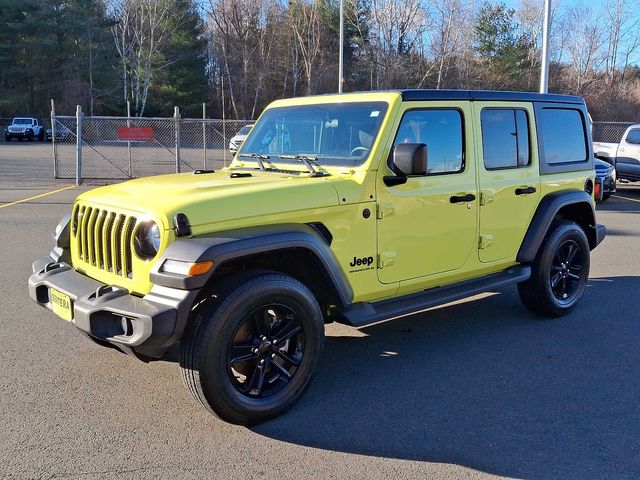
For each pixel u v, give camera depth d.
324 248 4.14
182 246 3.62
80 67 56.22
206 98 61.16
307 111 5.07
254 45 60.56
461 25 51.91
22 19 54.53
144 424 3.99
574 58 57.16
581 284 6.46
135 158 25.50
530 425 4.03
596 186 6.71
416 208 4.72
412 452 3.68
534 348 5.44
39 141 46.94
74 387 4.52
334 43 58.94
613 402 4.37
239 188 4.09
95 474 3.40
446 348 5.43
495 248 5.47
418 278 4.87
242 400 3.87
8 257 8.54
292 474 3.44
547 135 5.96
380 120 4.55
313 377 4.23
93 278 4.26
